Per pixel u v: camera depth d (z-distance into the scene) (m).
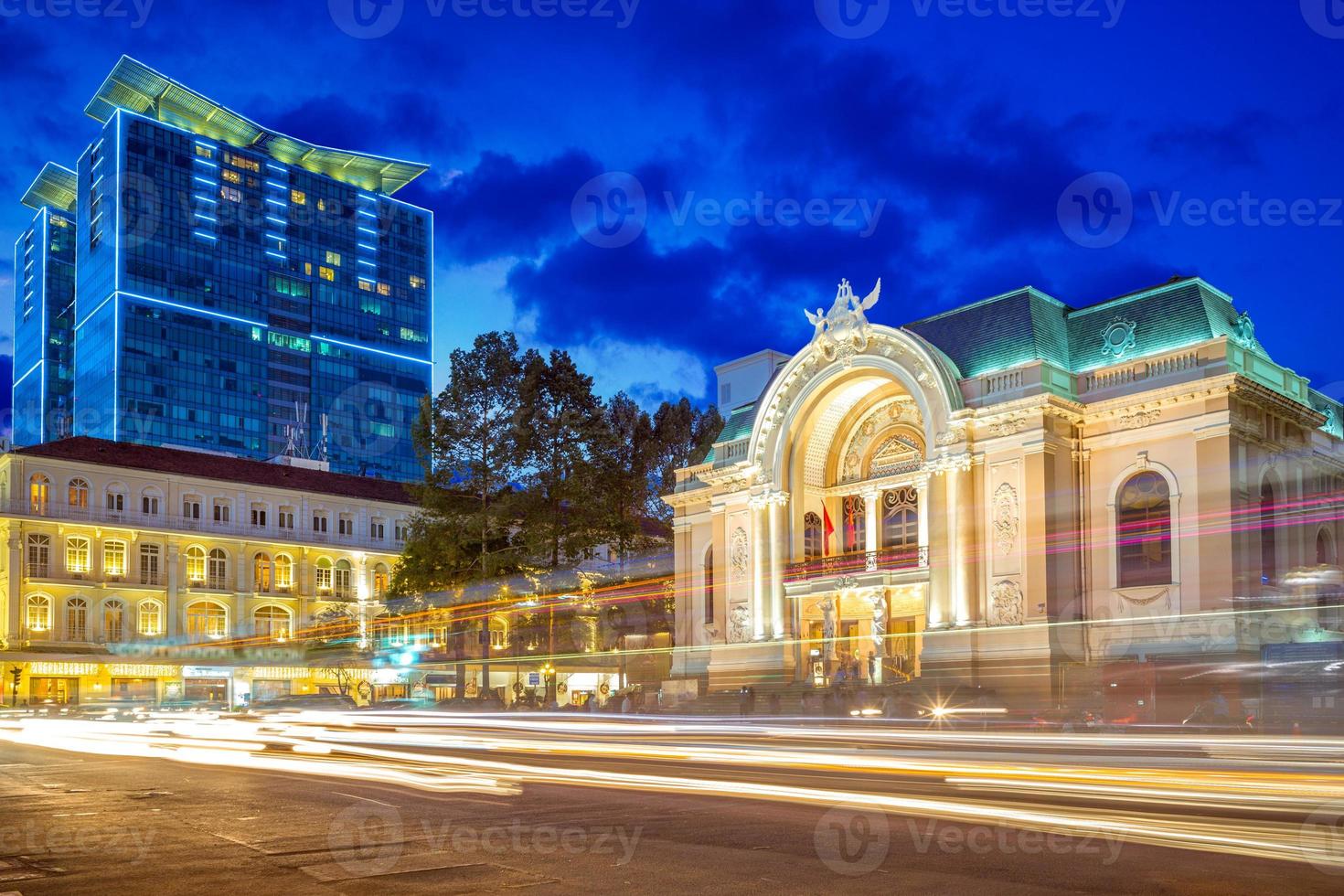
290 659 78.69
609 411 64.06
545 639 55.62
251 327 147.75
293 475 83.12
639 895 8.96
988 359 42.28
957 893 8.95
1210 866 9.91
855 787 16.06
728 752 23.39
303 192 157.25
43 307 162.25
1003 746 24.19
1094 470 40.00
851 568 45.44
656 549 60.22
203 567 76.81
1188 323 39.50
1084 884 9.23
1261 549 37.41
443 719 42.19
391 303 164.50
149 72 143.00
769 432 48.53
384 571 85.12
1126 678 36.22
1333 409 44.91
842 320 45.97
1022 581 38.75
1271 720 31.44
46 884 9.54
